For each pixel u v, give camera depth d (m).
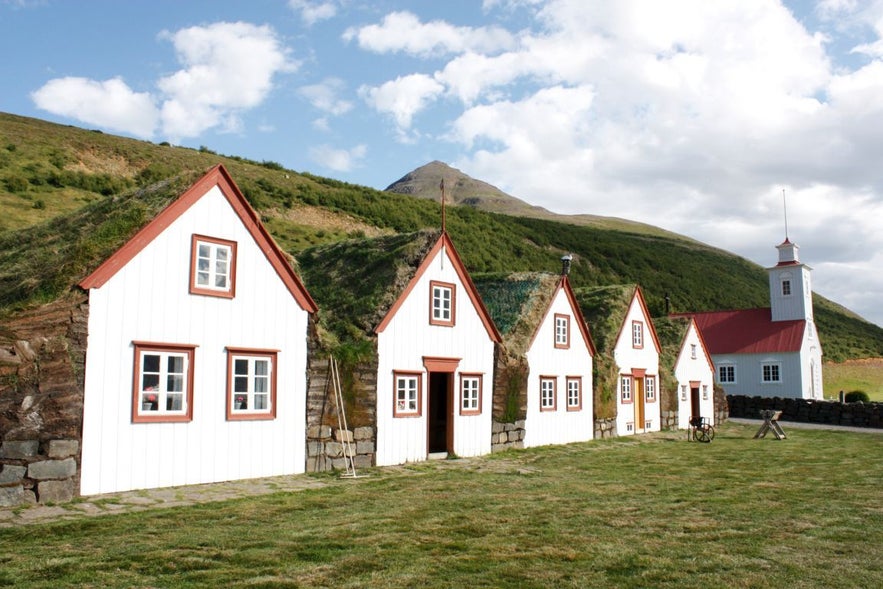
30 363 13.48
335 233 66.94
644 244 127.31
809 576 8.60
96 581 7.91
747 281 117.06
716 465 21.67
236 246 17.41
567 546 9.99
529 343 27.73
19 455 13.12
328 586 7.84
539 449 26.59
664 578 8.39
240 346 17.27
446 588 7.84
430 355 22.69
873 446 29.67
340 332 20.75
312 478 17.59
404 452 21.45
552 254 90.44
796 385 55.66
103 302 14.73
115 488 14.62
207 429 16.41
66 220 19.20
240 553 9.30
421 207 89.56
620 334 35.25
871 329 96.81
